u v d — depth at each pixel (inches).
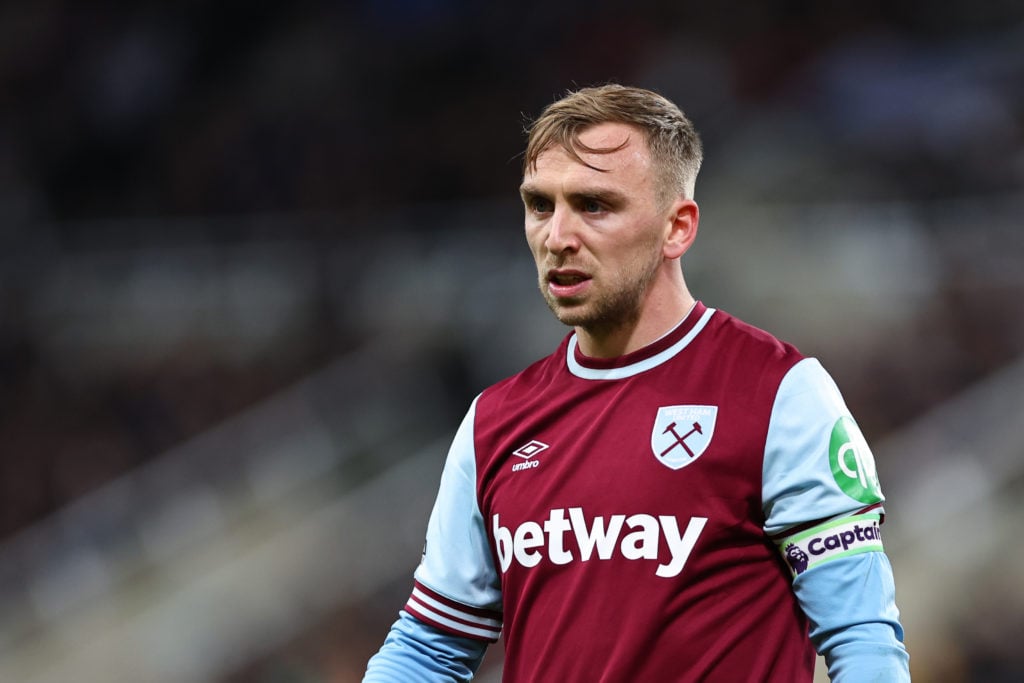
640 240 289.4
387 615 1300.4
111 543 1466.5
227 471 1512.1
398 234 1668.3
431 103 2050.9
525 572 292.8
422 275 1603.1
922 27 1947.6
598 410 296.7
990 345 1477.6
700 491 277.4
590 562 281.9
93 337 1707.7
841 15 1975.9
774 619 279.7
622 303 292.0
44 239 1759.4
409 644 323.6
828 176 1718.8
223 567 1405.0
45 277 1738.4
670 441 282.8
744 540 278.1
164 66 2123.5
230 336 1667.1
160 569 1440.7
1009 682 1106.1
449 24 2107.5
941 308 1507.1
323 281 1660.9
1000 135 1753.2
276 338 1646.2
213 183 2014.0
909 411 1449.3
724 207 1665.8
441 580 319.3
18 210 1985.7
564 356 314.2
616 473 284.7
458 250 1614.2
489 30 2091.5
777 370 284.2
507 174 1955.0
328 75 2091.5
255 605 1346.0
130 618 1396.4
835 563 270.8
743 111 1868.8
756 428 278.1
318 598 1326.3
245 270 1699.1
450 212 1674.5
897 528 1239.5
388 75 2081.7
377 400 1525.6
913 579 1186.0
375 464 1481.3
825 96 1849.2
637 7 2053.4
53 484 1640.0
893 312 1507.1
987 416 1315.2
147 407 1652.3
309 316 1647.4
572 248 287.3
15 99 2102.6
